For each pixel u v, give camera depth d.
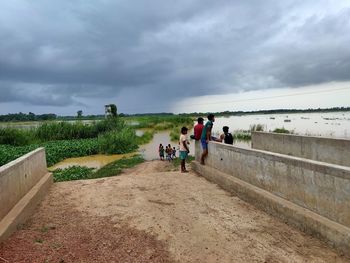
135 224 6.62
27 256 5.10
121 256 5.25
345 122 63.31
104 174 17.16
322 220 5.47
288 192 6.59
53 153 25.06
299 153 10.55
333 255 4.99
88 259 5.12
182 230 6.28
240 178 8.80
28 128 41.12
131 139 31.45
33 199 7.62
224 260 5.08
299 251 5.21
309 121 74.56
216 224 6.54
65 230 6.32
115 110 51.84
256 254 5.22
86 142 32.31
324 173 5.52
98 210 7.59
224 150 9.77
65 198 8.72
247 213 7.12
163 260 5.12
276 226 6.29
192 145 28.73
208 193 8.88
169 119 78.75
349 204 5.00
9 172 6.60
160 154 22.20
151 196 8.72
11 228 5.88
